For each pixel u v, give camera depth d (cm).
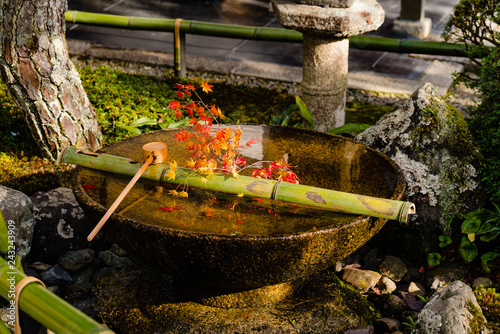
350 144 278
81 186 234
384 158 256
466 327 229
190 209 234
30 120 352
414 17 689
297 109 484
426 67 607
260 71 601
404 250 312
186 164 274
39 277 288
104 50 656
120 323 256
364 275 288
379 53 652
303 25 351
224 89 525
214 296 251
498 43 370
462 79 381
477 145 315
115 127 407
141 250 212
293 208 232
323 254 209
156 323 249
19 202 282
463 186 304
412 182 303
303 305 257
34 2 319
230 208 235
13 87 339
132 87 458
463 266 301
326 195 219
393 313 269
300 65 627
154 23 531
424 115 305
